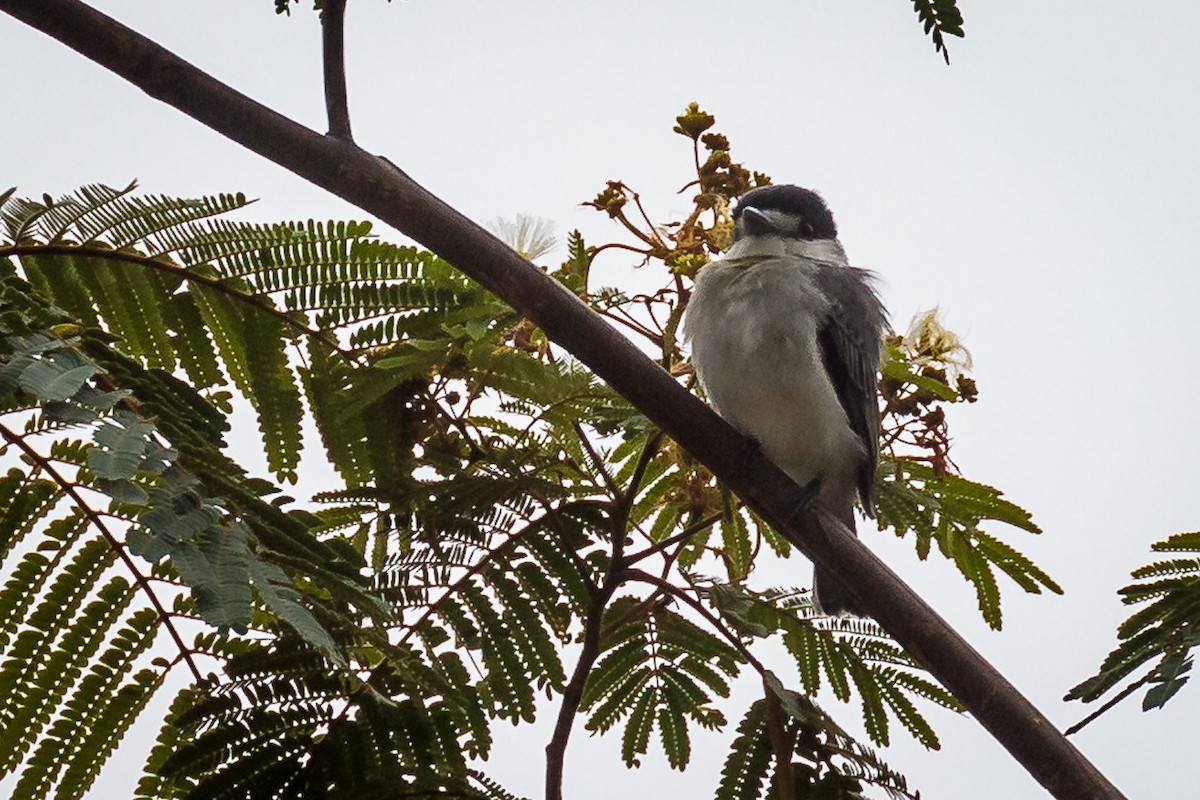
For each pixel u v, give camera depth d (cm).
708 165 839
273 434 815
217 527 514
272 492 606
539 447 823
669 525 927
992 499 899
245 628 477
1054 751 695
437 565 825
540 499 820
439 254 716
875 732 890
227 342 805
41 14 676
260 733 737
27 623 663
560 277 818
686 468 899
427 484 816
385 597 814
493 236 724
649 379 741
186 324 798
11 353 538
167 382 659
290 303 800
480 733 805
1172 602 729
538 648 821
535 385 801
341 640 664
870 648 880
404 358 775
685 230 837
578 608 832
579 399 808
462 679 814
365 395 789
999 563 901
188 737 724
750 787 842
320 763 750
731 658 892
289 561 574
